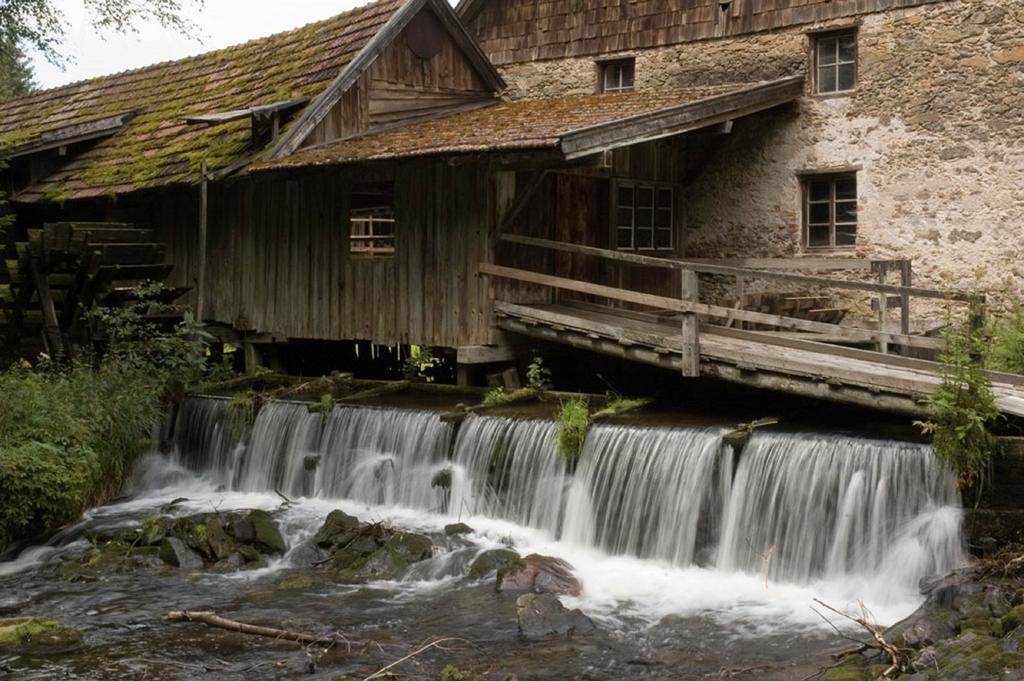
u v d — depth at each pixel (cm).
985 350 914
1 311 1384
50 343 1323
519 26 1644
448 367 1399
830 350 1023
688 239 1465
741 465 857
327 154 1217
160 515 1061
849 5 1337
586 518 922
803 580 818
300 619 780
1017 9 1224
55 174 1579
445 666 683
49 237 1265
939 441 771
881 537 790
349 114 1311
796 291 1383
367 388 1242
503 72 1661
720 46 1447
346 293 1298
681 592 812
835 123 1355
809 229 1399
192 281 1474
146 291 1295
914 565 772
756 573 837
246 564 918
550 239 1242
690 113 1185
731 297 1295
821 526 814
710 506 864
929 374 912
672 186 1430
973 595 691
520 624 743
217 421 1206
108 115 1697
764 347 1059
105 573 897
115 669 691
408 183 1233
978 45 1252
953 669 584
